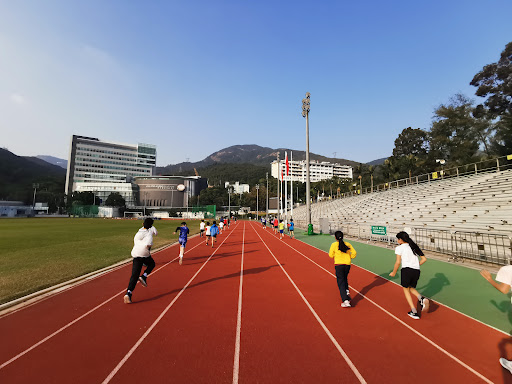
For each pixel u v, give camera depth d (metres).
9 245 16.67
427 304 5.16
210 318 5.33
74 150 155.25
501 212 16.38
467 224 17.08
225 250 15.99
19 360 3.81
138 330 4.79
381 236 17.75
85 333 4.68
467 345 4.21
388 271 9.81
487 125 42.50
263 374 3.42
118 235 24.11
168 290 7.37
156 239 22.30
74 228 34.44
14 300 6.36
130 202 128.00
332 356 3.87
